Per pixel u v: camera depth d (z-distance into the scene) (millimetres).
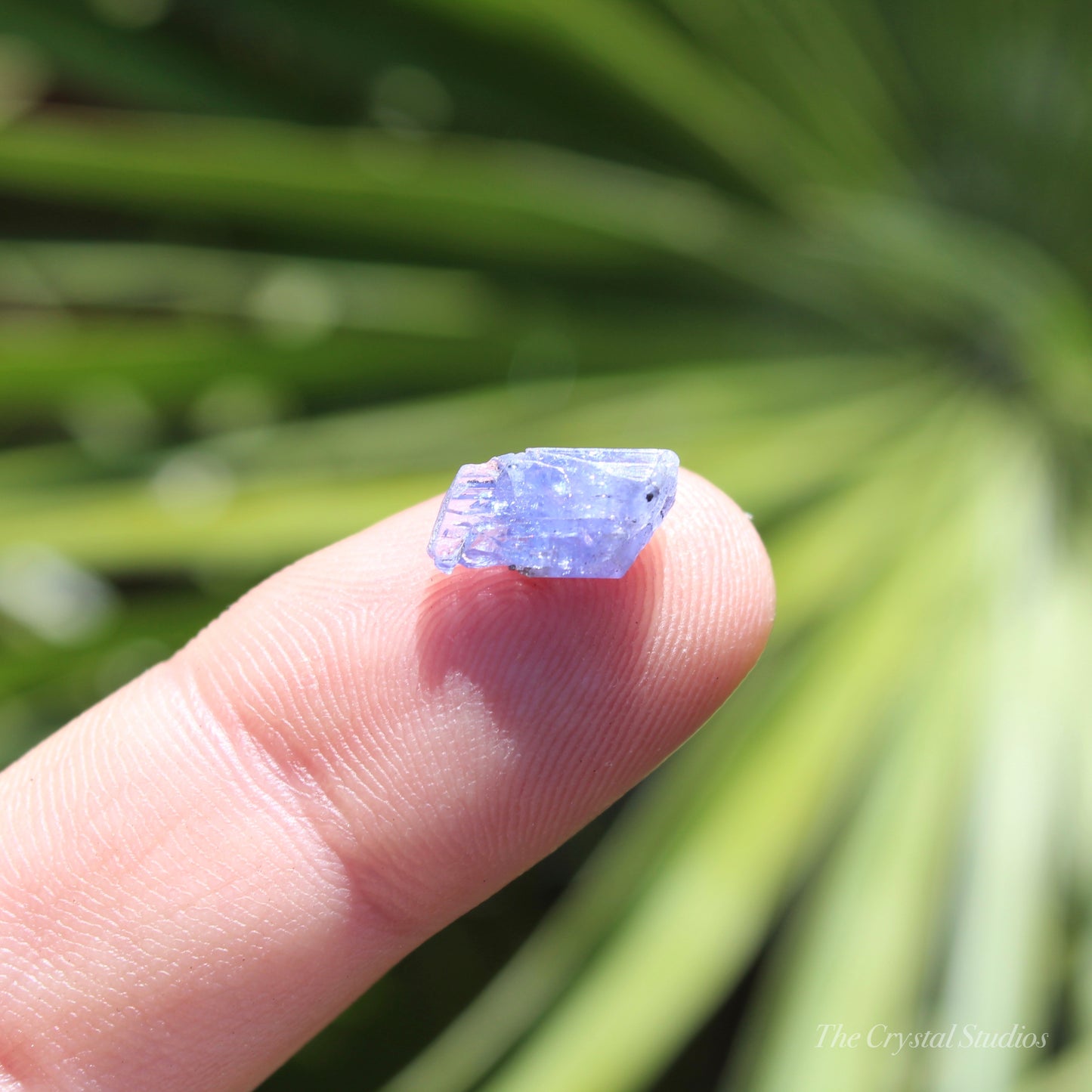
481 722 84
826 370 125
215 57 126
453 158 128
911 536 115
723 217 124
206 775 86
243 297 129
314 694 85
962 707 107
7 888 85
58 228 128
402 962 120
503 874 87
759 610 84
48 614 133
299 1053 114
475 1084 101
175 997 85
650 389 123
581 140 128
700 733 107
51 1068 85
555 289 127
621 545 83
